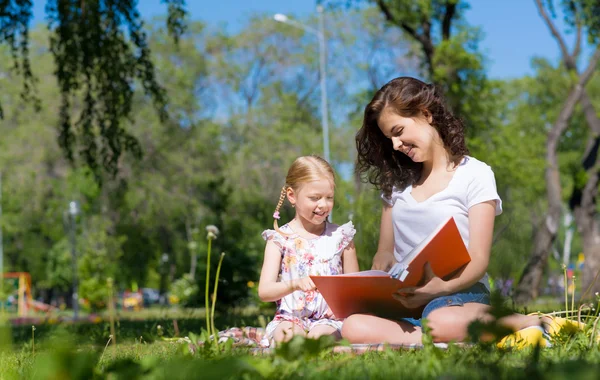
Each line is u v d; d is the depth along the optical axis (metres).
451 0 19.67
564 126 20.78
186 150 35.62
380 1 20.59
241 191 34.81
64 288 42.31
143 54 11.44
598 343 3.18
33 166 33.09
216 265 12.42
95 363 2.11
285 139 36.53
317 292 4.25
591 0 19.62
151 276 53.25
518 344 3.32
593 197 21.89
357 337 3.69
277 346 2.42
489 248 3.83
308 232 4.47
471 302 3.70
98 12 11.02
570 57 21.14
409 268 3.56
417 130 3.96
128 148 11.81
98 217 35.81
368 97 27.81
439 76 19.27
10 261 44.59
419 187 4.15
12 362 3.13
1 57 33.53
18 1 10.64
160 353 3.57
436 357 2.52
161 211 35.88
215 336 3.20
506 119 36.94
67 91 11.37
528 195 22.66
